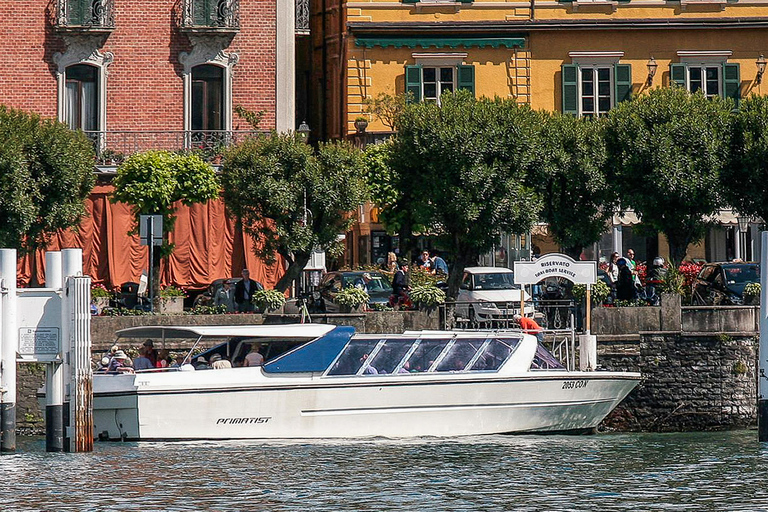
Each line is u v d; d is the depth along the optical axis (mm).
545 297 136125
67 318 92375
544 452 98375
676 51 175000
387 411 102250
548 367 107562
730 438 111812
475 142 137000
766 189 139250
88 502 78188
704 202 139750
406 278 135375
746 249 170625
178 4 154875
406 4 174875
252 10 156375
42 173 132250
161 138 154125
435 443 101000
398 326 120812
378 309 125688
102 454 93812
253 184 135125
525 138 138250
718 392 122188
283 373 100438
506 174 137000
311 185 135375
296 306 126375
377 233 170625
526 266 117812
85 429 93750
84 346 93000
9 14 152125
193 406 98500
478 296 136500
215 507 77188
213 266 149125
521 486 84375
